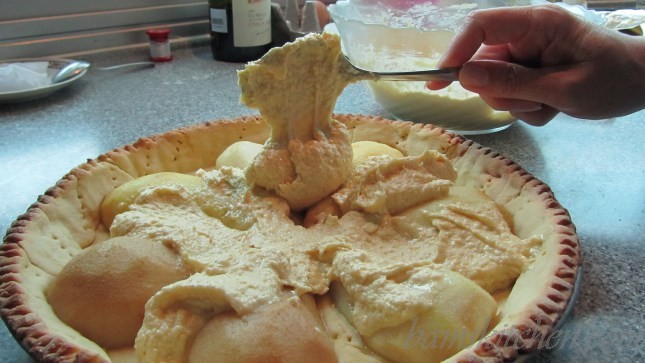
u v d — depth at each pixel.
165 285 0.27
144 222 0.31
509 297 0.28
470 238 0.31
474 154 0.39
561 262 0.27
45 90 0.55
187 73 0.65
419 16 0.49
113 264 0.27
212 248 0.30
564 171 0.42
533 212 0.32
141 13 0.70
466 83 0.32
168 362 0.24
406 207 0.33
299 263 0.29
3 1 0.60
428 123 0.48
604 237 0.34
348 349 0.26
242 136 0.43
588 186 0.40
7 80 0.55
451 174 0.35
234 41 0.68
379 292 0.26
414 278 0.27
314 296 0.29
